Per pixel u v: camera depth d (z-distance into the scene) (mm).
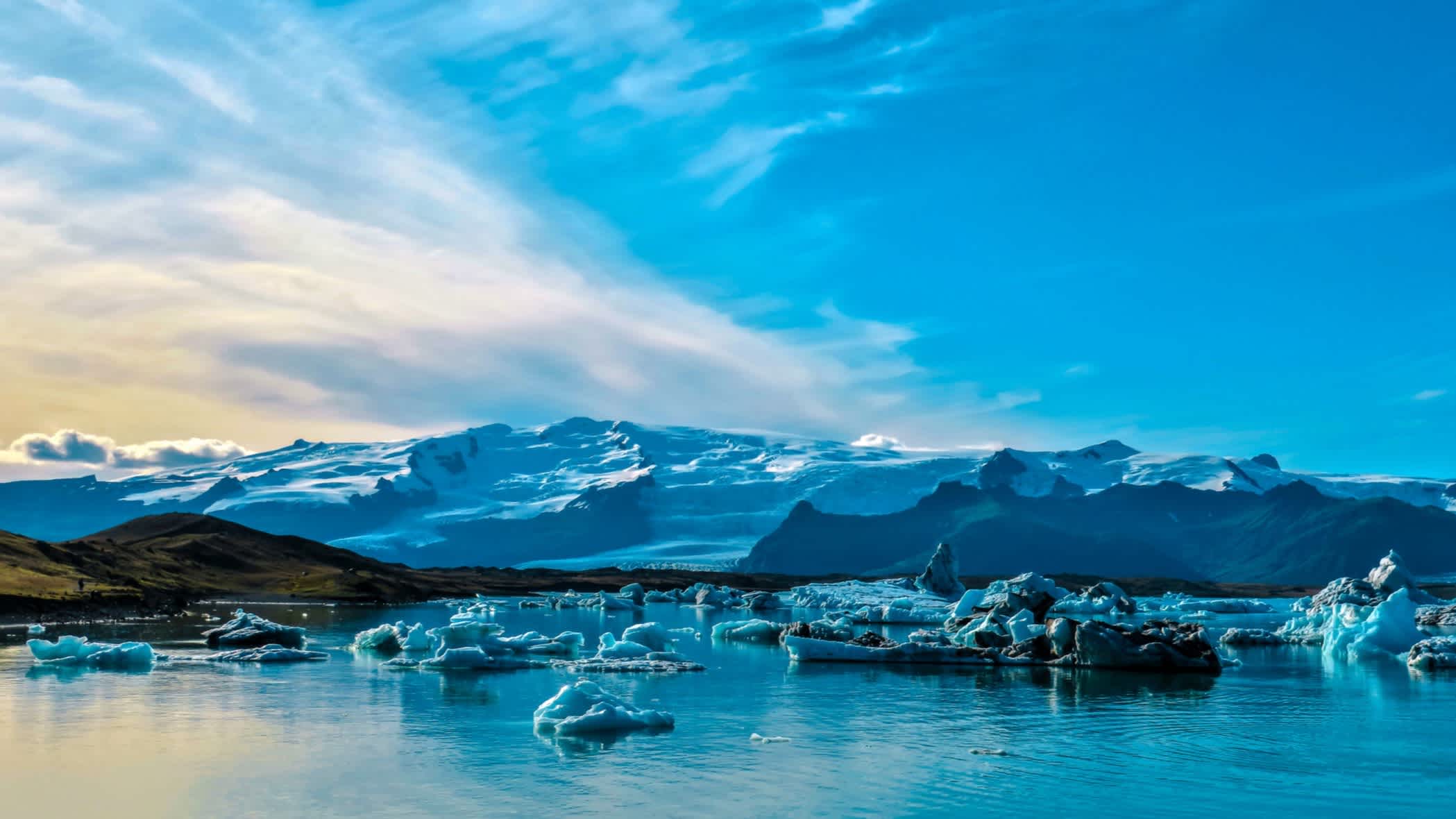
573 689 45500
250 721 44719
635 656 69500
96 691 52375
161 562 149750
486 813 31609
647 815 31719
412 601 155125
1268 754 41219
